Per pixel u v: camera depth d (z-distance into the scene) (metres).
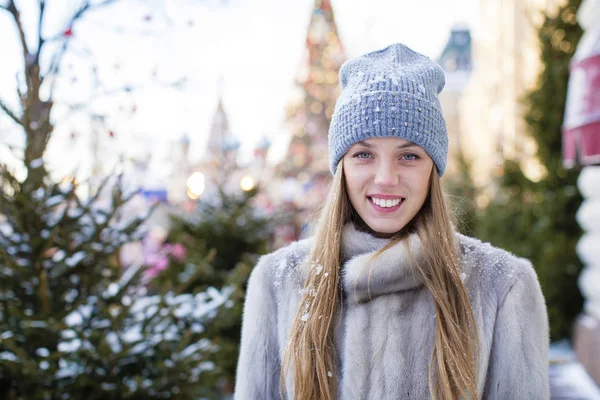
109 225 2.91
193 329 2.96
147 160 3.96
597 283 4.16
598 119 3.44
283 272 1.73
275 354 1.70
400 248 1.54
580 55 3.77
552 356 4.95
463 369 1.42
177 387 2.75
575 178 5.54
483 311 1.52
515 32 11.14
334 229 1.63
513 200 6.21
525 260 1.59
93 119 3.59
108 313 2.58
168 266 4.72
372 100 1.52
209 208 5.16
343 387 1.52
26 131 2.73
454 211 1.92
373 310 1.54
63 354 2.49
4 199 2.68
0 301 2.68
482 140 16.31
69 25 3.57
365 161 1.56
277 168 14.20
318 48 14.61
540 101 5.67
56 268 2.71
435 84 1.64
